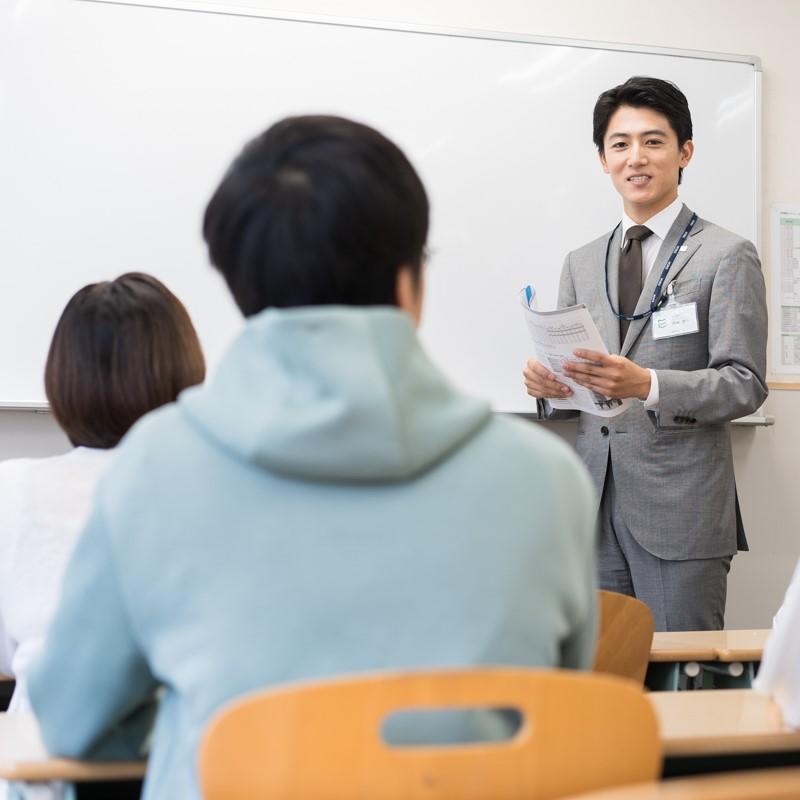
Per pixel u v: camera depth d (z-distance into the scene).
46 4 3.14
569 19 3.55
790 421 3.65
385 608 0.85
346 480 0.87
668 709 1.31
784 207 3.66
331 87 3.34
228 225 0.96
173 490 0.88
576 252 3.11
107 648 0.92
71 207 3.15
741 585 3.61
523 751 0.81
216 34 3.26
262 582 0.86
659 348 2.87
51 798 1.13
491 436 0.92
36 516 1.47
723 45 3.66
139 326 1.54
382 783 0.78
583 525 0.95
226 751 0.78
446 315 3.40
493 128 3.45
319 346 0.87
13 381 3.10
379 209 0.94
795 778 0.69
